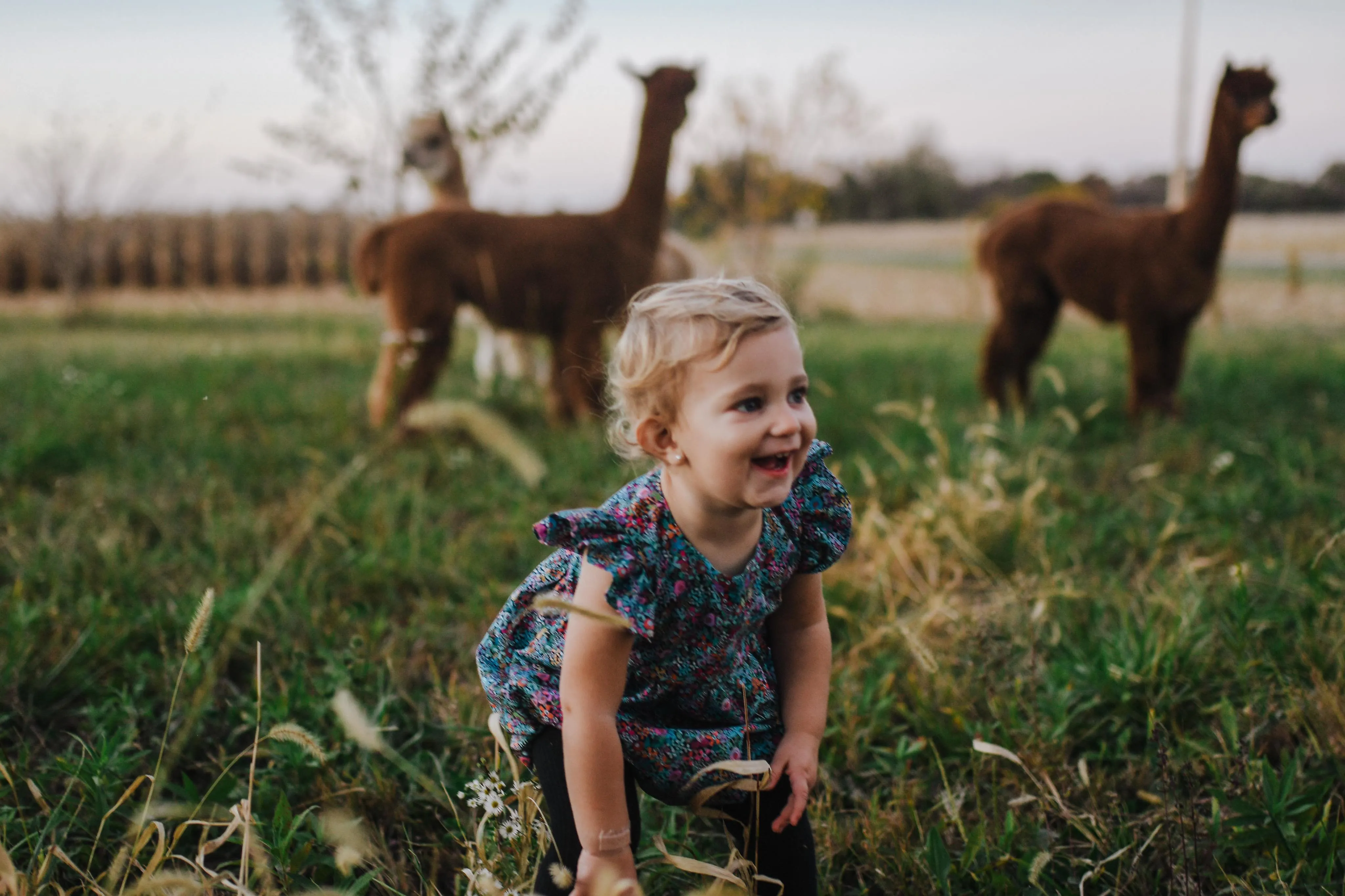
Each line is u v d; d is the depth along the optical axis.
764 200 19.61
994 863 2.23
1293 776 2.36
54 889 2.03
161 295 23.02
